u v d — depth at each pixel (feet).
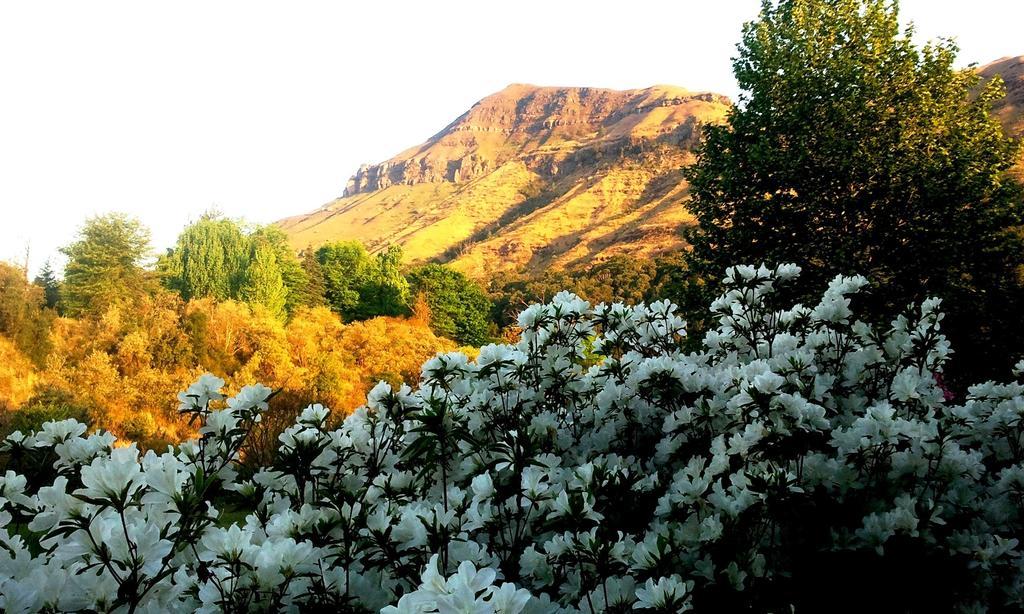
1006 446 9.14
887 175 39.60
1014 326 37.09
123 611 5.15
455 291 200.44
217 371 100.53
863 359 10.44
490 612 3.94
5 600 4.56
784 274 11.73
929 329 10.14
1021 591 7.20
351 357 126.72
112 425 79.66
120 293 139.95
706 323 24.17
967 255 37.86
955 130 43.91
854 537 7.30
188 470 7.00
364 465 8.56
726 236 44.50
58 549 4.97
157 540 5.07
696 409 9.02
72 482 6.97
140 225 151.12
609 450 10.23
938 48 45.09
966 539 7.37
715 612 6.58
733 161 45.80
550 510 6.80
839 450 7.68
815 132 43.60
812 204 41.22
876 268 39.06
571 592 6.53
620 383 10.31
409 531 6.27
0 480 6.44
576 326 12.04
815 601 7.14
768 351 11.93
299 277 182.19
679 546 6.69
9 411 61.46
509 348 11.26
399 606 4.06
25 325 97.09
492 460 8.31
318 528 6.15
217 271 169.48
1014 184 39.09
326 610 5.43
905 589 7.05
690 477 7.96
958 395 18.15
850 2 46.32
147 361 93.56
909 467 7.72
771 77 46.44
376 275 202.18
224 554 5.21
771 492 6.67
